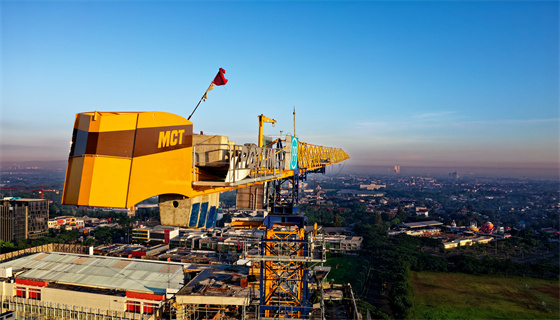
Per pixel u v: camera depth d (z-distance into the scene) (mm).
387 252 129375
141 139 17047
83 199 15188
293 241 45750
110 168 15789
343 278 110125
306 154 60875
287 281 49875
